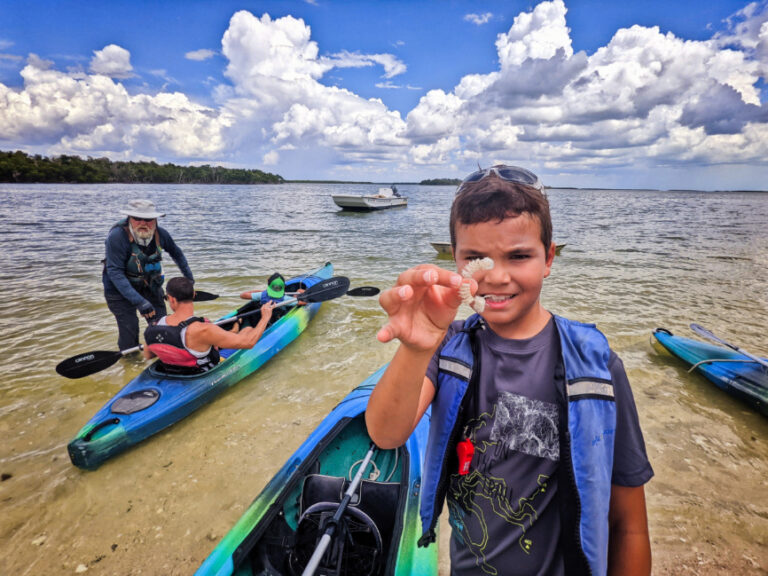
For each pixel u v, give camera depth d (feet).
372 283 32.53
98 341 20.24
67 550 9.45
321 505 7.73
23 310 24.57
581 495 3.28
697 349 17.83
